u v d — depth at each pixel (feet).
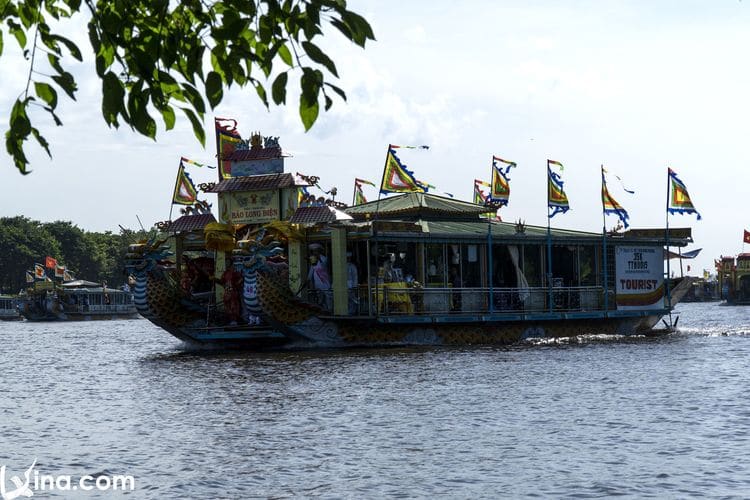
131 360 156.25
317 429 81.25
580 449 71.56
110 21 29.27
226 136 180.75
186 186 187.11
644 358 138.51
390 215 188.03
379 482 62.64
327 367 128.77
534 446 72.79
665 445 72.69
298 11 28.53
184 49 30.25
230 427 83.25
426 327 166.91
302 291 164.14
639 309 193.98
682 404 92.38
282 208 169.17
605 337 185.16
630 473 63.82
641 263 194.90
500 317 171.01
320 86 29.12
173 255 178.40
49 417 92.17
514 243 177.88
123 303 501.56
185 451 73.41
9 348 205.36
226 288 167.53
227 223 172.04
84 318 480.23
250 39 30.83
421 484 61.98
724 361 133.49
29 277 538.06
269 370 127.24
